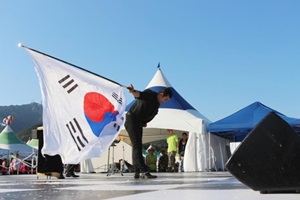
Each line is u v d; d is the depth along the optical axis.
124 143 13.71
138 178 5.43
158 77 15.55
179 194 2.27
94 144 4.22
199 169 12.73
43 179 6.26
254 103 13.21
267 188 2.09
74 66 4.34
